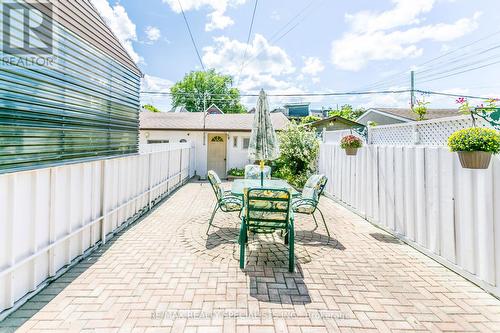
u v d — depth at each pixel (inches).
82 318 90.5
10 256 92.0
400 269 130.6
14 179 92.8
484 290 111.5
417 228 155.7
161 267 129.3
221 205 181.2
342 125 604.1
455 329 88.4
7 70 88.0
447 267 132.0
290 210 142.2
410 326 89.7
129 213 203.0
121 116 180.4
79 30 129.6
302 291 110.1
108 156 161.6
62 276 118.9
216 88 1397.6
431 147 144.0
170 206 262.2
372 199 207.6
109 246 155.7
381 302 103.1
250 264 134.6
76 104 128.0
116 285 112.0
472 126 125.9
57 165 113.0
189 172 472.1
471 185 118.1
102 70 153.6
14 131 91.2
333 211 248.7
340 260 140.3
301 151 383.2
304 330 87.1
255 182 203.8
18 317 90.4
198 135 513.0
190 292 107.7
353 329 88.0
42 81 104.3
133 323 88.6
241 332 85.7
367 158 215.9
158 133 513.3
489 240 109.3
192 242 163.5
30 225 102.0
